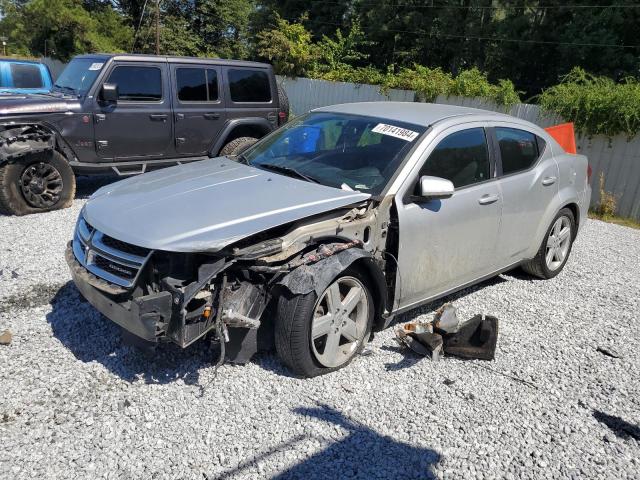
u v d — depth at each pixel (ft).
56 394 10.18
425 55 84.53
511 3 76.84
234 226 10.14
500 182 14.78
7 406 9.75
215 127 28.04
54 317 13.16
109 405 9.95
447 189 12.08
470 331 12.74
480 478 8.89
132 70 24.97
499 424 10.29
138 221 10.54
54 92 25.62
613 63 64.95
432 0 82.02
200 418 9.72
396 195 12.11
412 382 11.41
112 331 12.53
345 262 10.79
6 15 129.90
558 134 26.17
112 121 24.41
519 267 18.76
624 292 17.98
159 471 8.46
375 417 10.16
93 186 28.19
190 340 9.66
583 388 11.79
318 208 11.00
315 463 8.86
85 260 10.99
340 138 14.06
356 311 11.85
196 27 113.80
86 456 8.66
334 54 77.05
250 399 10.34
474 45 79.20
